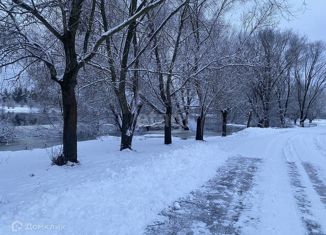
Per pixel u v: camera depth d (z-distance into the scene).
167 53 20.56
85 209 6.56
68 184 8.78
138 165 10.56
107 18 17.17
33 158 15.34
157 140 24.14
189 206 7.60
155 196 7.96
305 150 18.06
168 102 21.12
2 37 11.16
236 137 27.62
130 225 6.25
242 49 22.53
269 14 24.41
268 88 47.19
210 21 21.12
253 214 7.20
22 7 10.98
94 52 12.85
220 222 6.70
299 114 66.12
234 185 9.61
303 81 61.97
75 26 12.29
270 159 14.58
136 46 17.81
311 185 9.81
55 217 6.05
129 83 18.06
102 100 23.48
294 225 6.62
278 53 46.75
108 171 10.12
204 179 10.13
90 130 31.91
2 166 13.52
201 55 20.61
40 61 13.14
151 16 18.27
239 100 32.25
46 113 30.67
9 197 8.03
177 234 6.06
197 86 22.48
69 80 12.61
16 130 33.41
